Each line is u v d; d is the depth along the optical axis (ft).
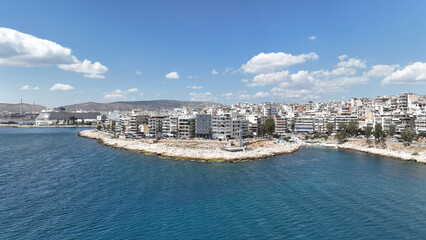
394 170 391.65
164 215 229.66
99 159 483.10
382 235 195.93
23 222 215.51
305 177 352.69
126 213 233.14
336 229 205.05
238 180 338.95
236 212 236.43
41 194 280.51
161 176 357.82
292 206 249.96
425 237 192.95
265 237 193.16
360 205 251.80
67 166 418.31
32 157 499.92
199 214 232.12
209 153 510.99
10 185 312.09
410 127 634.02
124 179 340.59
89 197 272.10
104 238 191.42
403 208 244.22
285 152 562.25
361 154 545.85
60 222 215.72
